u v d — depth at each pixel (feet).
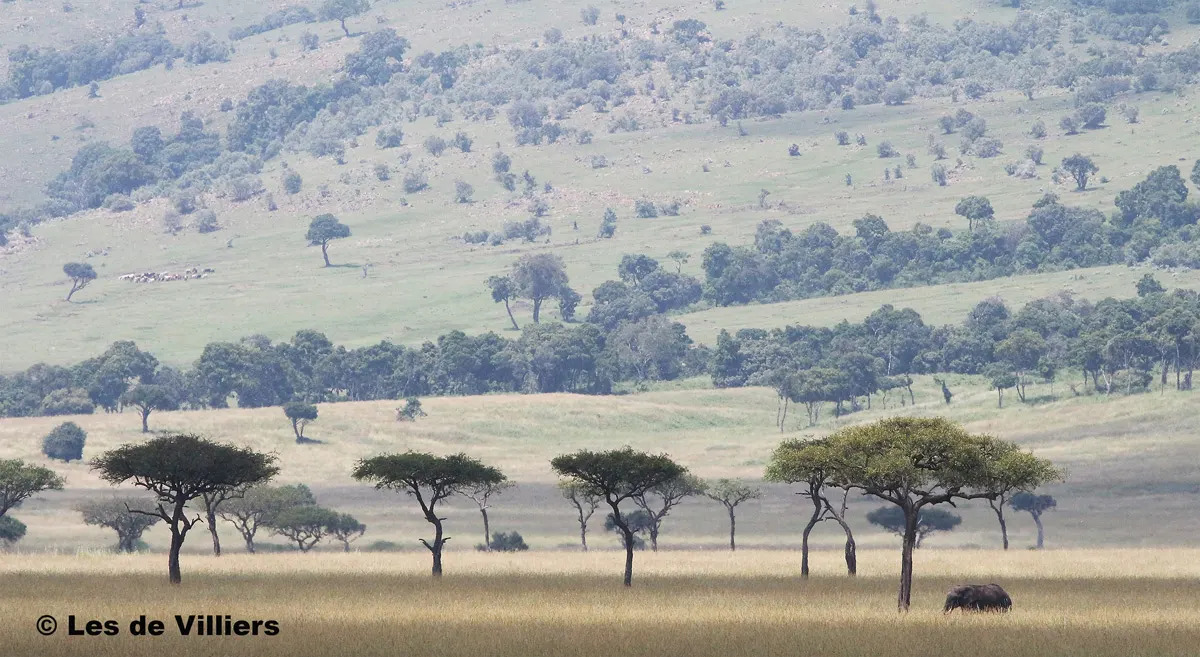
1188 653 595.47
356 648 604.08
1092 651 600.39
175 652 594.65
